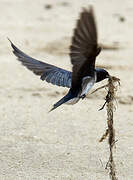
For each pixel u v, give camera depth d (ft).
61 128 44.70
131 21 106.63
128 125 45.60
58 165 36.73
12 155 38.42
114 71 65.46
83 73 19.48
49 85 60.29
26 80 62.34
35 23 103.24
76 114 48.85
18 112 49.29
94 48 17.81
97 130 44.24
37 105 51.85
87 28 16.94
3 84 60.29
